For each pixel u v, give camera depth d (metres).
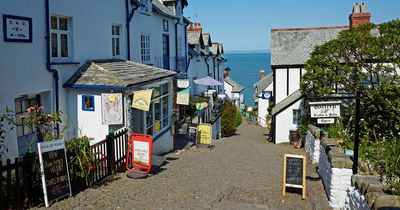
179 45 24.98
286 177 8.64
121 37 16.23
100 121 11.59
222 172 11.45
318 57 15.30
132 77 12.31
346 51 14.80
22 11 9.88
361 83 14.64
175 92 22.02
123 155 10.65
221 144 19.64
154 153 14.19
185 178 10.35
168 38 22.78
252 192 9.01
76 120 11.76
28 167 7.23
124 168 10.70
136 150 10.33
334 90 15.86
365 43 14.33
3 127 9.17
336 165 7.77
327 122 12.91
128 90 11.40
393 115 13.16
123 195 8.29
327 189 8.69
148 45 19.59
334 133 12.43
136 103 11.41
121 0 15.84
